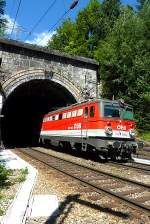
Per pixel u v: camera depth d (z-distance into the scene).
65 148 26.12
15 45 28.11
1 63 27.75
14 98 41.34
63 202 8.81
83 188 10.70
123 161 19.41
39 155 23.55
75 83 31.34
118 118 18.86
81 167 15.97
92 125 19.08
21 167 15.45
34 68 29.25
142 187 10.60
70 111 23.62
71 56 30.94
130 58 29.81
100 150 18.19
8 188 10.45
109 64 29.97
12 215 7.23
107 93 31.25
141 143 19.91
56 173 14.12
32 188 10.37
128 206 8.23
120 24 31.97
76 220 7.24
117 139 18.58
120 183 11.59
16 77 28.38
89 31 46.03
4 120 52.97
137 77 29.55
